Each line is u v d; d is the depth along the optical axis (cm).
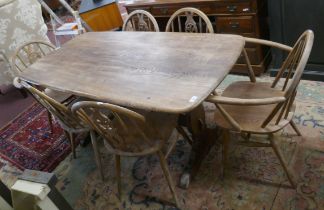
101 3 354
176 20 292
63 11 552
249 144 172
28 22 320
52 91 246
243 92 182
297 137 202
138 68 176
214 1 249
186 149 218
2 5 291
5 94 360
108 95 158
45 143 264
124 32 231
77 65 200
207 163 202
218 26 263
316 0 213
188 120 194
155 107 141
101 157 231
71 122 197
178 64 170
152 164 215
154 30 247
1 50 308
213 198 180
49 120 265
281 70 174
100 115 152
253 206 170
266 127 154
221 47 176
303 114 218
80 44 232
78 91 169
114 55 200
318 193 167
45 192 104
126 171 214
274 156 194
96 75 181
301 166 183
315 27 223
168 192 192
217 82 148
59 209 112
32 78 200
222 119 168
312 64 241
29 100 338
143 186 200
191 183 192
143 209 185
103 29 366
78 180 217
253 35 251
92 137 199
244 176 187
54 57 222
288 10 226
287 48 168
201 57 171
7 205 139
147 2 285
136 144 170
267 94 176
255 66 265
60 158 242
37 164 242
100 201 198
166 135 171
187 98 141
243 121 163
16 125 297
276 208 165
